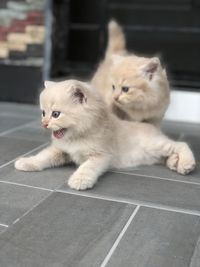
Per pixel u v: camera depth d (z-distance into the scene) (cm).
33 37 85
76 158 47
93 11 97
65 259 29
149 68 57
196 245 32
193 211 38
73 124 42
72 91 42
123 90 56
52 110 42
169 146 50
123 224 35
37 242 31
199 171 49
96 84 66
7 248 30
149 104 57
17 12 84
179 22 97
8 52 87
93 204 38
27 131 65
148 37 98
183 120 84
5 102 89
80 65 96
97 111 44
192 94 83
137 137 50
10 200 38
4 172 46
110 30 74
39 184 42
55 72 91
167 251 31
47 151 48
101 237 32
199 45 96
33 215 35
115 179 45
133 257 30
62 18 92
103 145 45
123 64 58
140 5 98
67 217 35
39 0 84
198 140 67
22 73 87
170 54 98
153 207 38
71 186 41
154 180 46
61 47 94
